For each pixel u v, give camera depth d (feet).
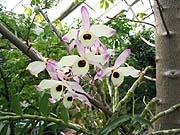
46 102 0.96
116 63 0.97
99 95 1.09
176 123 1.07
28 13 2.14
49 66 0.94
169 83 1.11
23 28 2.41
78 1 1.96
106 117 1.06
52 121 0.96
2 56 2.79
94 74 1.00
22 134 1.03
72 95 0.95
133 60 4.75
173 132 0.94
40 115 1.03
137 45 5.74
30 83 2.35
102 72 0.96
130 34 4.49
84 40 0.92
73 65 0.92
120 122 0.89
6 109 1.54
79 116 1.05
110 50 1.00
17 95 0.95
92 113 1.07
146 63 5.99
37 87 0.94
